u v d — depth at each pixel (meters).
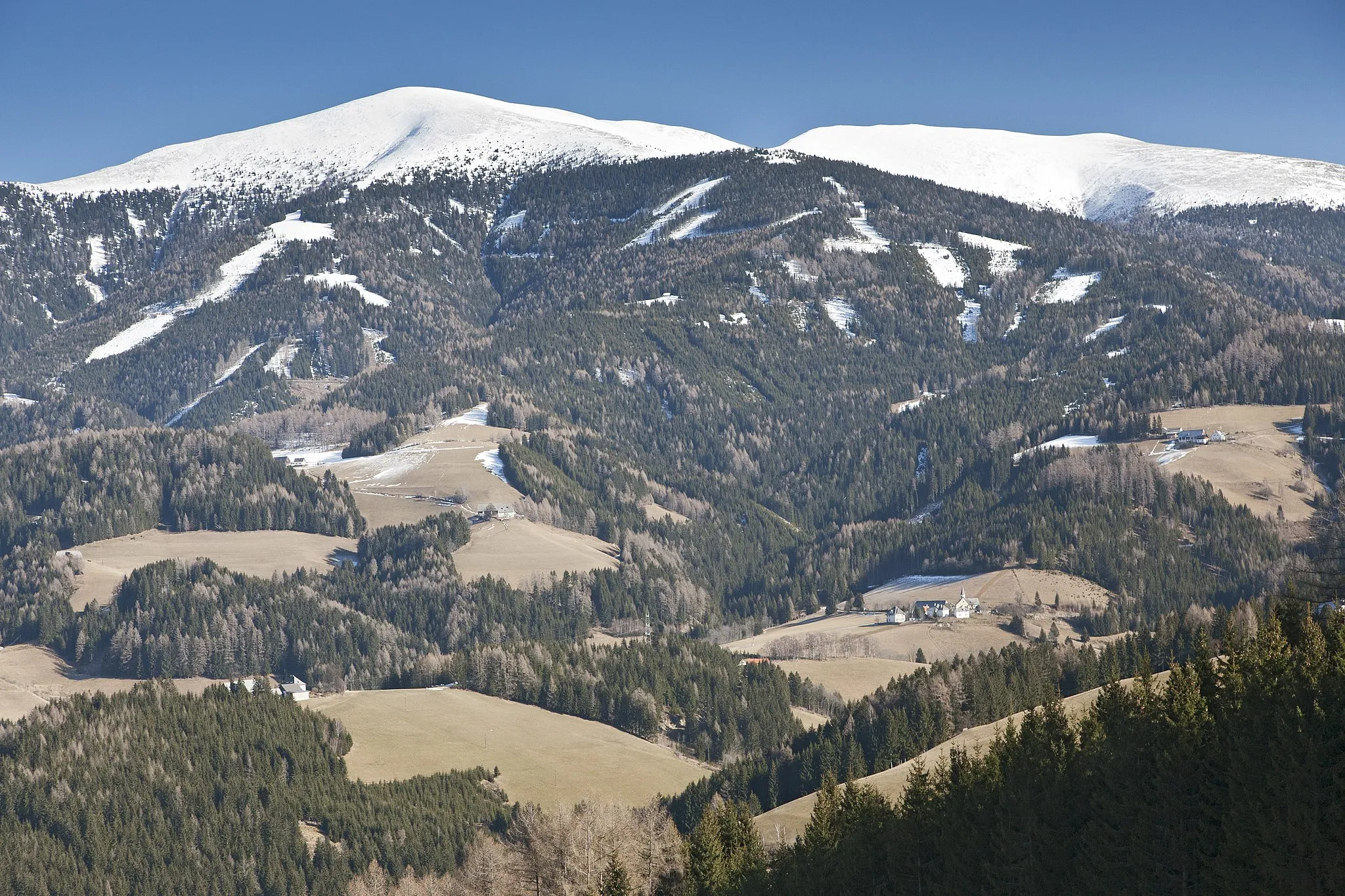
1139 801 100.00
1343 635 116.38
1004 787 116.25
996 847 112.06
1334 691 97.19
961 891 113.38
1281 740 92.50
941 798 126.94
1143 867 98.12
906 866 119.69
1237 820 92.06
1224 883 92.12
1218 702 111.62
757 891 133.00
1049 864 105.75
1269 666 112.94
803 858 132.12
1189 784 98.81
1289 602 140.88
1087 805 107.75
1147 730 108.25
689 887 143.38
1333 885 86.38
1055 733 124.81
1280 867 88.06
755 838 150.00
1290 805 88.25
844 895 122.19
